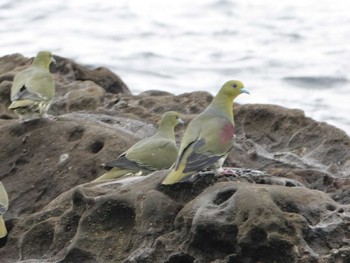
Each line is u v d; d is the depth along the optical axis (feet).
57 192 56.44
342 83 114.73
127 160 52.65
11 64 79.66
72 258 45.62
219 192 43.68
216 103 49.49
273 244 41.42
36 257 47.83
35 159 58.39
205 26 155.84
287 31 151.94
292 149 64.49
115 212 45.80
